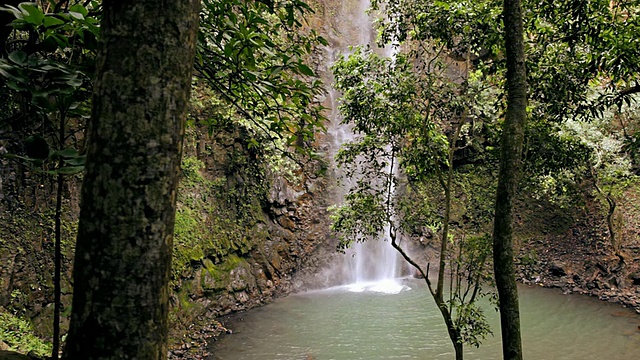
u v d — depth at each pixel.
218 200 10.41
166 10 1.35
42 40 2.17
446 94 4.93
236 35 2.60
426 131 4.91
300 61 2.65
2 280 5.88
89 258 1.30
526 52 5.07
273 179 11.66
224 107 9.01
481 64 5.30
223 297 9.49
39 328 6.18
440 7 4.82
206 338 8.01
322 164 3.39
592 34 4.78
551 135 5.57
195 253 9.07
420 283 11.91
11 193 6.45
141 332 1.31
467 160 12.42
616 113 10.30
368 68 5.08
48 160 1.81
